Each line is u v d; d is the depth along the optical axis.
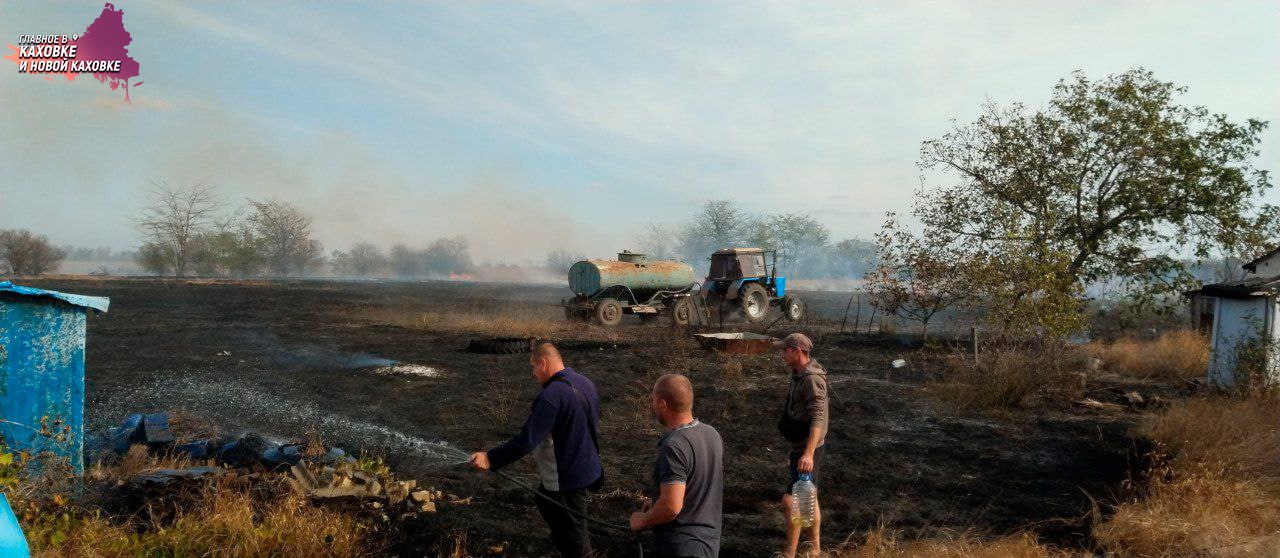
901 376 11.98
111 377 10.62
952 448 7.58
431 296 35.75
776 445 7.71
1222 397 9.50
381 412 8.84
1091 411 9.31
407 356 13.79
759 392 10.57
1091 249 16.06
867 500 5.93
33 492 4.29
